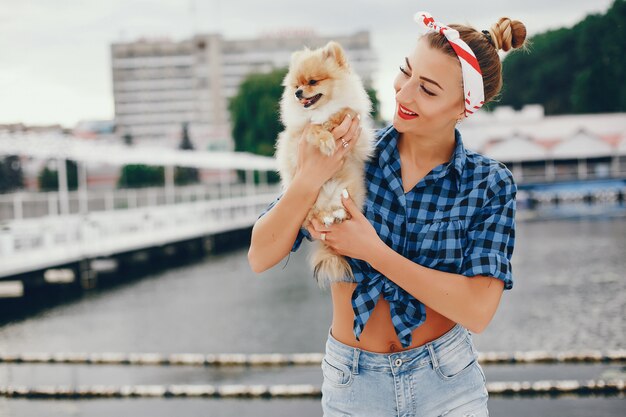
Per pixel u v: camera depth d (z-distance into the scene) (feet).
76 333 38.73
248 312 44.09
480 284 6.53
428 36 6.69
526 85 285.84
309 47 8.71
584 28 268.00
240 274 67.67
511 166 213.66
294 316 41.88
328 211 6.78
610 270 56.03
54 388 22.71
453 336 6.94
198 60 441.68
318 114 8.00
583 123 228.02
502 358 24.72
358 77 8.48
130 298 52.90
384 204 6.93
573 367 23.79
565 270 57.47
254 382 23.62
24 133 56.54
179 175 263.70
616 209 138.72
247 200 131.44
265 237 6.89
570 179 197.06
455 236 6.68
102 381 24.80
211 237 94.27
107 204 92.22
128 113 444.96
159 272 71.15
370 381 6.88
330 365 7.14
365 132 7.18
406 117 6.68
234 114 213.66
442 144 6.89
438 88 6.52
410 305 6.66
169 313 44.96
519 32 6.89
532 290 47.85
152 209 95.25
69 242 61.31
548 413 19.02
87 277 59.11
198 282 62.23
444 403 6.86
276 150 8.32
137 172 255.91
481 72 6.66
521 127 228.22
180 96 443.73
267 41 435.53
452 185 6.79
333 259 6.92
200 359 26.86
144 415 20.35
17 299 52.75
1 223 61.36
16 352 33.55
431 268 6.73
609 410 19.11
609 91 256.93
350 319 7.02
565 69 276.00
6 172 148.77
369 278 6.79
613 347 30.17
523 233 95.66
